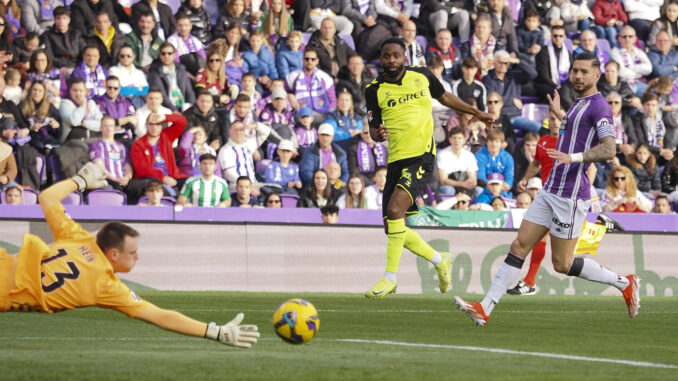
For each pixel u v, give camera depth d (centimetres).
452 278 4694
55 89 4978
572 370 1578
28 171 4650
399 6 6372
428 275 4662
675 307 3666
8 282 1534
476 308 2375
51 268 1538
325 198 4888
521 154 5575
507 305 3656
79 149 4694
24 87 5012
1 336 2073
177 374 1455
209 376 1439
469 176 5331
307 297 3947
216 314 2867
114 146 4744
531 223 2427
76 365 1540
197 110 5038
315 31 5794
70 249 1555
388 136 2938
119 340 2017
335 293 4412
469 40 6212
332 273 4522
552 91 6209
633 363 1705
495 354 1827
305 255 4488
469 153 5344
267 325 2484
